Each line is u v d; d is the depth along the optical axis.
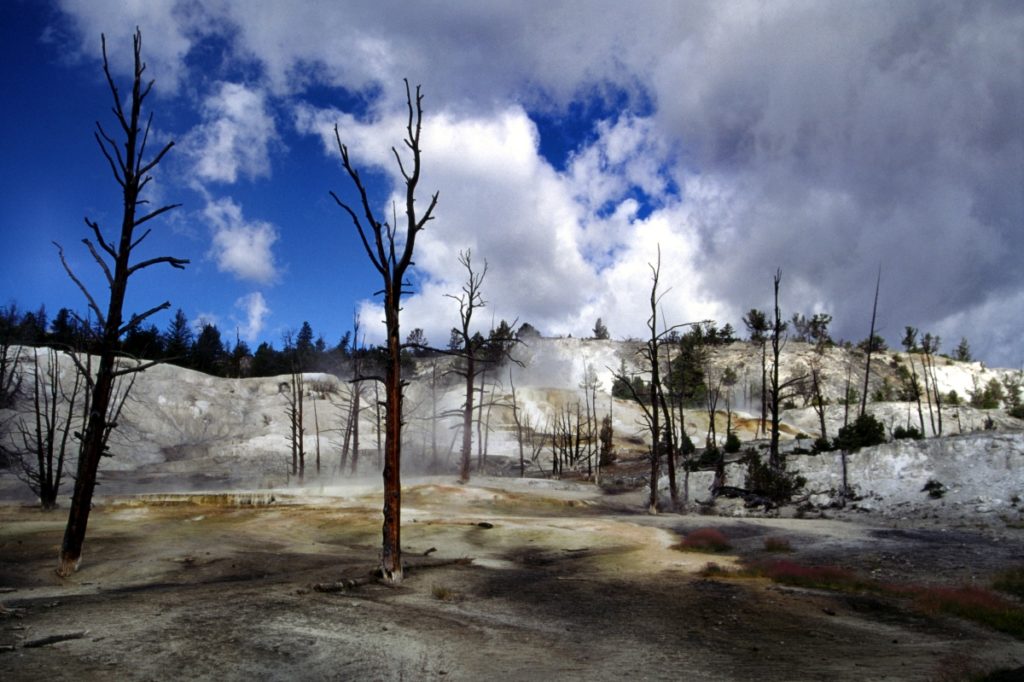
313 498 38.44
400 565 17.33
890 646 11.45
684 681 9.25
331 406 89.44
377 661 10.13
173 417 79.69
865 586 16.39
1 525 27.58
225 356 129.88
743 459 47.28
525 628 12.72
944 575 17.70
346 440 57.09
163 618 12.28
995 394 109.19
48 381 64.75
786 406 92.12
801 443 55.78
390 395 17.72
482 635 12.05
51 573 18.36
